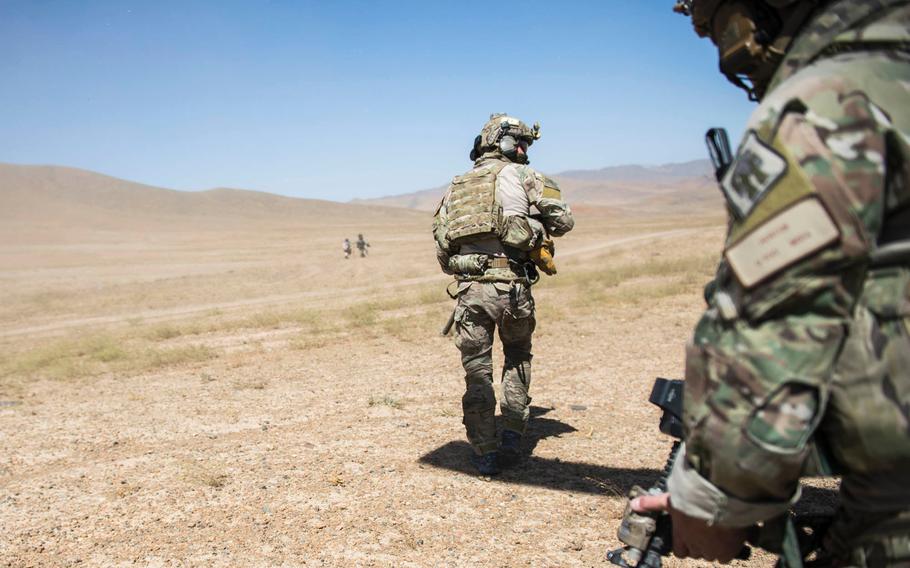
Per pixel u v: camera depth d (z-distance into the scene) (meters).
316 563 2.86
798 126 0.87
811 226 0.84
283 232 97.94
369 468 3.94
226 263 44.19
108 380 6.88
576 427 4.53
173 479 3.86
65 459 4.29
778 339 0.87
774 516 0.97
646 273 15.91
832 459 0.97
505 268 3.69
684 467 1.00
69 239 80.81
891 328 0.87
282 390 6.04
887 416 0.87
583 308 10.27
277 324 11.57
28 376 7.31
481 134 3.95
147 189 189.75
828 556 1.07
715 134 1.07
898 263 0.87
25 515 3.42
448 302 13.42
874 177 0.84
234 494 3.62
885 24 0.91
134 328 13.42
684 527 1.03
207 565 2.86
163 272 37.44
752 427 0.88
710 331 0.94
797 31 0.98
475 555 2.89
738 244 0.89
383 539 3.05
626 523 1.31
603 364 6.43
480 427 3.73
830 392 0.91
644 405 5.01
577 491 3.50
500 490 3.55
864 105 0.86
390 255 43.22
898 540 0.93
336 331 9.73
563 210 3.71
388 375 6.48
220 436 4.70
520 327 3.80
